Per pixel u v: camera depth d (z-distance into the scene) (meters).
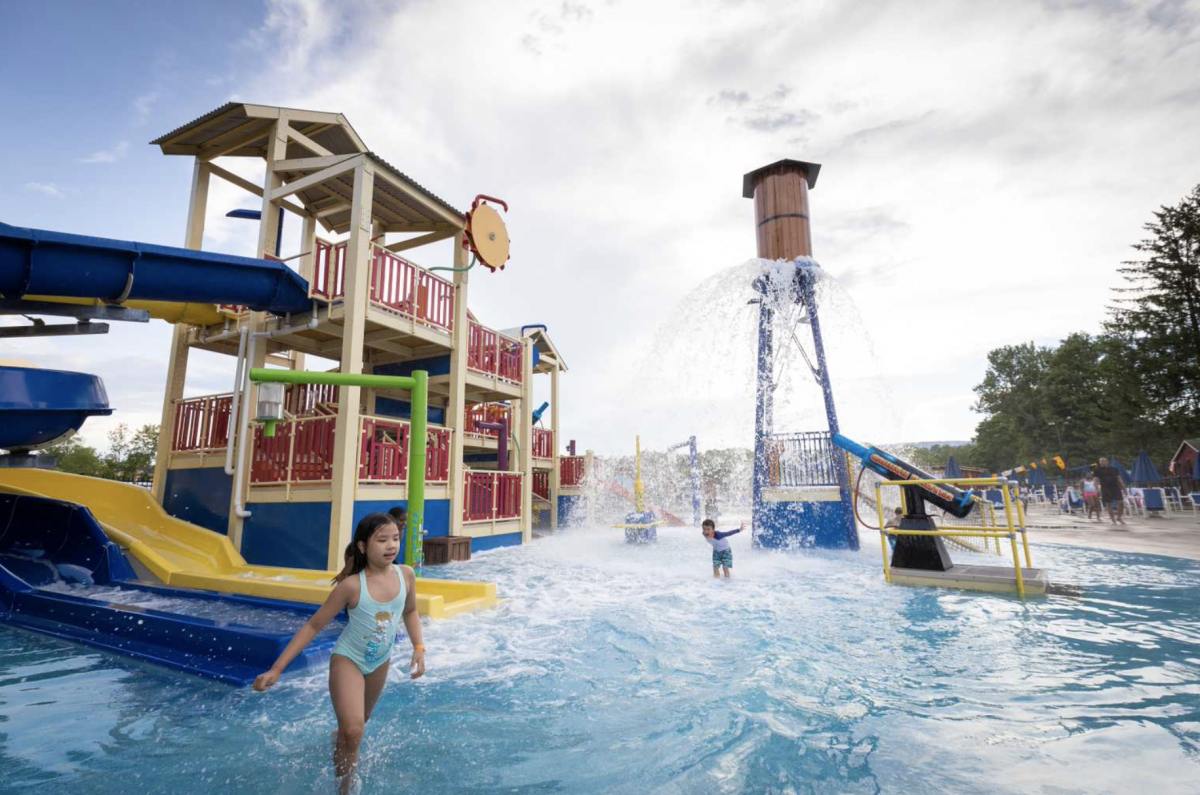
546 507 21.41
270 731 3.39
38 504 9.22
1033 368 55.31
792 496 12.69
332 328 11.43
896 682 3.97
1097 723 3.17
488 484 14.07
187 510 11.15
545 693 3.96
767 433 12.92
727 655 4.79
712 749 2.97
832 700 3.65
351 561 3.21
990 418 60.66
